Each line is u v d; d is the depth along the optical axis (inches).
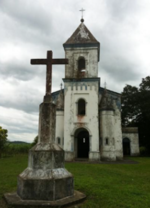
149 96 1620.3
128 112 1692.9
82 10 1161.4
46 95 335.9
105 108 1003.3
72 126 971.3
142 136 1678.2
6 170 573.6
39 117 329.7
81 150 1075.3
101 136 985.5
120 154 1051.9
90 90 995.9
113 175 521.0
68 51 1050.7
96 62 1023.0
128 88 1737.2
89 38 1060.5
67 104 996.6
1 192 335.0
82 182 411.8
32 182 279.3
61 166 309.7
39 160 295.6
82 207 269.9
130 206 278.5
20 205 262.5
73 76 1022.4
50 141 314.3
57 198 278.8
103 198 311.1
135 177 506.6
